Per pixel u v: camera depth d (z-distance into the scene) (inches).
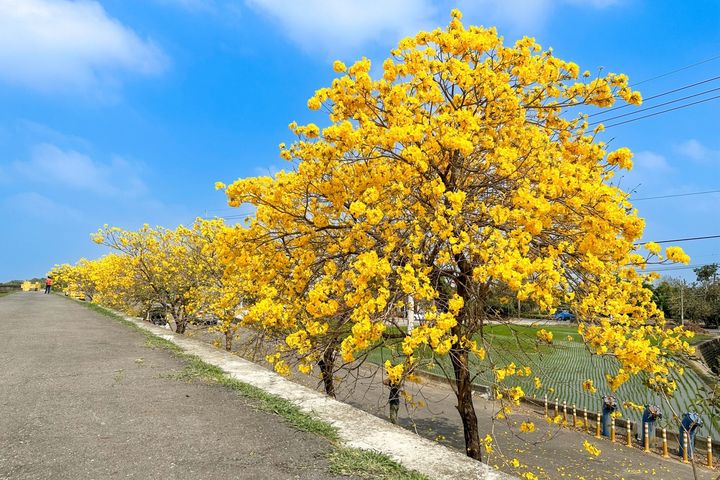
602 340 166.4
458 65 177.8
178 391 170.2
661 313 190.7
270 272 201.2
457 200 163.2
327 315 176.7
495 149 180.7
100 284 815.1
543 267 151.6
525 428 217.2
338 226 198.5
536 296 155.0
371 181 177.6
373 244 182.9
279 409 146.9
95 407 146.8
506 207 184.9
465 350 182.9
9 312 577.9
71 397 158.9
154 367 215.5
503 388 181.8
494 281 175.6
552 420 225.8
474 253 172.2
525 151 181.0
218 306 308.0
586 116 204.1
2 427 126.1
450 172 201.5
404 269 165.2
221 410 146.6
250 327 297.1
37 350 264.1
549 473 279.6
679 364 196.1
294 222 200.4
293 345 175.5
